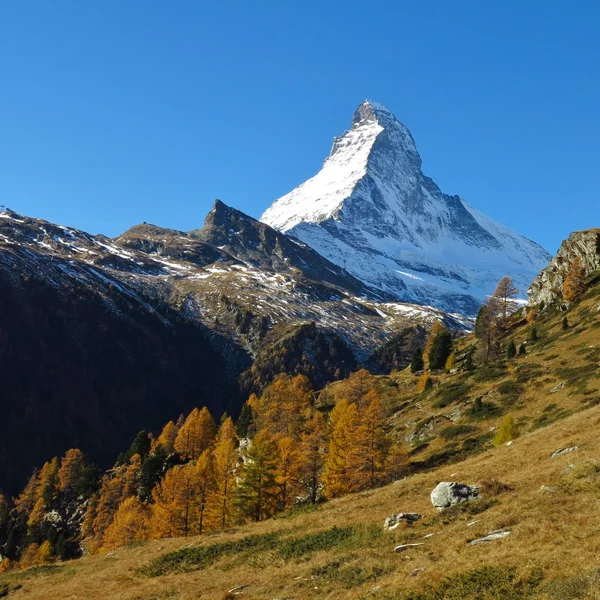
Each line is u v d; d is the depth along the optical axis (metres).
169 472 78.75
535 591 18.23
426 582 21.83
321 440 73.56
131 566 42.81
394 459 67.25
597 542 20.20
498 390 86.75
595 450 34.53
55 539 110.81
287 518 48.88
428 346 150.50
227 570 35.59
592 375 74.62
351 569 27.08
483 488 33.78
